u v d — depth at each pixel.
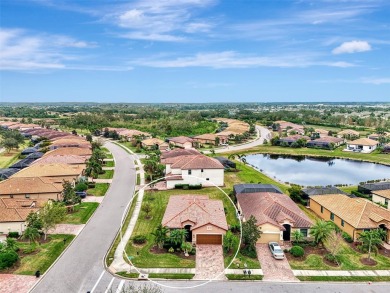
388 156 127.50
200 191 75.25
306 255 45.66
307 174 101.06
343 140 160.12
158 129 180.00
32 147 126.06
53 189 66.75
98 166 86.50
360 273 41.28
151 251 46.47
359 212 52.03
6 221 51.31
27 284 38.12
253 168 101.75
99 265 42.75
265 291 37.38
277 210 52.41
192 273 40.94
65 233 52.28
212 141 148.38
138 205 65.31
